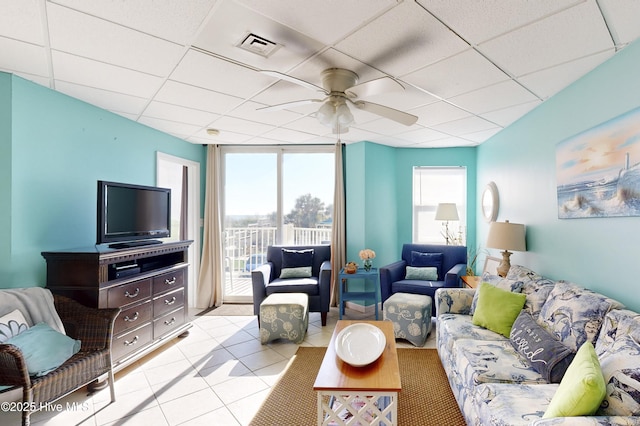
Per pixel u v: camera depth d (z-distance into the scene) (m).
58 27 1.75
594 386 1.20
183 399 2.32
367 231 4.60
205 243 4.65
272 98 2.83
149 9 1.59
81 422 2.06
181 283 3.43
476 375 1.84
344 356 1.94
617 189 1.98
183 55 2.05
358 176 4.64
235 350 3.15
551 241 2.76
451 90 2.62
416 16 1.62
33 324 2.15
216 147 4.71
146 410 2.19
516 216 3.45
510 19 1.65
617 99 2.00
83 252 2.44
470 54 2.01
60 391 1.93
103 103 2.96
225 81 2.46
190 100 2.87
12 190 2.36
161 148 3.97
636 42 1.85
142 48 1.97
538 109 2.97
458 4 1.52
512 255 3.52
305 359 2.94
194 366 2.82
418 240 5.07
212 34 1.81
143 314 2.87
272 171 4.95
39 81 2.47
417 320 3.22
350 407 1.65
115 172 3.27
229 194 5.02
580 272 2.37
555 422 1.17
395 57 2.05
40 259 2.55
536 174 3.01
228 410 2.19
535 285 2.49
